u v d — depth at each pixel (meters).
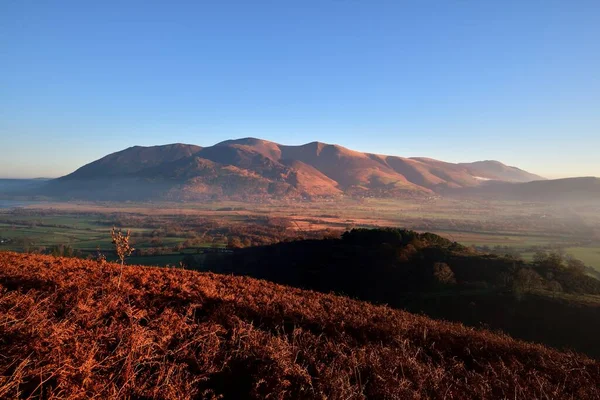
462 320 22.91
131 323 4.77
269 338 5.54
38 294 6.38
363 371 5.00
